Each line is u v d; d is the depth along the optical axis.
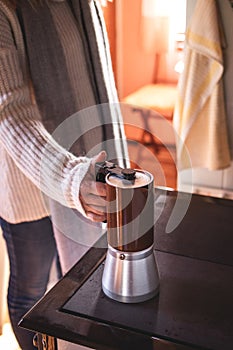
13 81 0.99
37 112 1.08
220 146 1.74
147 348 0.71
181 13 2.88
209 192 1.75
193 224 1.05
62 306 0.80
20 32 1.08
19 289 1.32
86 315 0.78
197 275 0.88
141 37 3.06
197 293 0.83
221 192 1.75
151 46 3.05
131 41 3.09
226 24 1.65
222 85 1.71
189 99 1.76
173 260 0.93
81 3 1.22
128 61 3.13
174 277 0.87
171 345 0.71
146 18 2.99
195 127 1.77
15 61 1.00
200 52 1.69
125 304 0.80
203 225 1.05
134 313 0.78
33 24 1.10
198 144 1.79
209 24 1.64
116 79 3.12
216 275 0.88
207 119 1.75
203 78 1.73
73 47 1.19
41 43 1.12
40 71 1.13
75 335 0.74
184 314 0.78
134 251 0.79
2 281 1.69
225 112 1.74
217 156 1.74
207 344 0.71
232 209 1.11
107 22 2.97
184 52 1.76
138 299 0.81
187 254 0.95
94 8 1.26
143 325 0.75
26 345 1.30
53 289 0.84
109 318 0.77
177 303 0.80
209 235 1.01
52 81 1.15
